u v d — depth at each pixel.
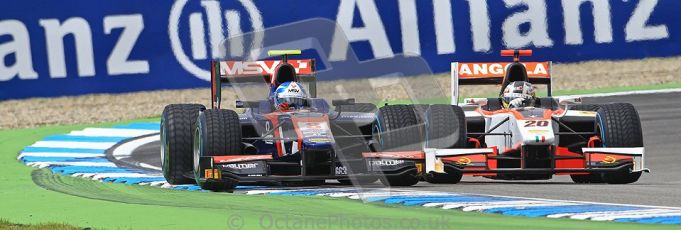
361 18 77.00
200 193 39.22
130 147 61.38
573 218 31.02
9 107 73.06
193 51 76.19
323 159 38.44
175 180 41.31
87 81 74.44
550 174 40.41
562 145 45.00
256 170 38.09
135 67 75.31
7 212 37.31
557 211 32.47
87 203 38.38
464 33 79.75
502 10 80.56
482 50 80.12
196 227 31.72
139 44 75.44
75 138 65.69
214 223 32.28
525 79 44.34
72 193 41.69
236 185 39.69
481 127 44.06
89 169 51.47
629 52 83.69
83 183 45.22
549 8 81.69
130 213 35.31
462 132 41.72
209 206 35.75
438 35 79.06
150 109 75.38
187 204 36.41
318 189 39.56
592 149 40.81
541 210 32.72
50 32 73.69
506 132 41.94
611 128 41.41
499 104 44.16
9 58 73.19
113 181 45.50
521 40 81.06
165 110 41.59
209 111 39.12
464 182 43.66
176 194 39.22
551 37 81.88
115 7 74.88
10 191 43.44
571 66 82.56
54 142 64.12
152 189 41.59
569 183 42.56
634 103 74.19
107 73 74.81
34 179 47.88
